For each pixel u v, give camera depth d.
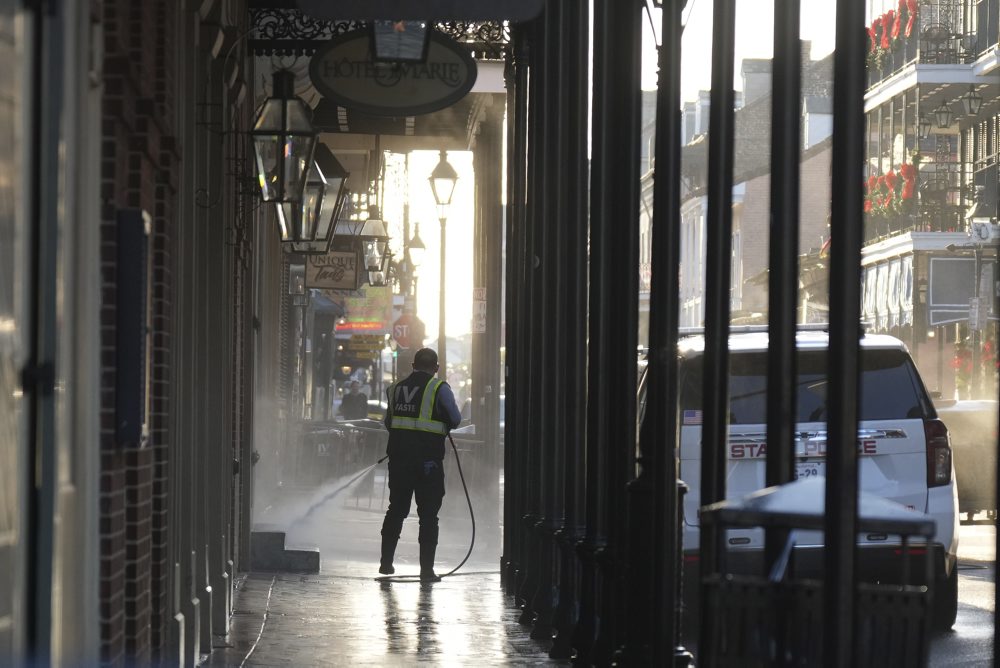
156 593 20.77
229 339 33.38
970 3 122.25
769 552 15.62
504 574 39.38
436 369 41.12
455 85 31.45
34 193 13.94
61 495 14.97
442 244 81.25
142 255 17.27
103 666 16.92
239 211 35.62
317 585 38.50
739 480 28.44
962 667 25.22
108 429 17.19
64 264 15.12
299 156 28.19
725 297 19.73
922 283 118.56
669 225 20.98
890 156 129.00
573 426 28.88
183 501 24.67
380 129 58.38
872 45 133.00
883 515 12.26
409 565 45.19
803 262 167.00
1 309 12.72
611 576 23.27
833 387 13.57
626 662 21.28
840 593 12.06
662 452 21.16
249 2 37.62
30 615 13.90
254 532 41.16
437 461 40.69
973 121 123.00
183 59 23.88
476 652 27.72
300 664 25.52
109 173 16.98
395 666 25.62
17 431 13.37
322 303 106.06
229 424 33.06
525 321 37.16
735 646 12.00
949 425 57.88
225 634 28.98
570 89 30.30
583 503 28.23
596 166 25.42
